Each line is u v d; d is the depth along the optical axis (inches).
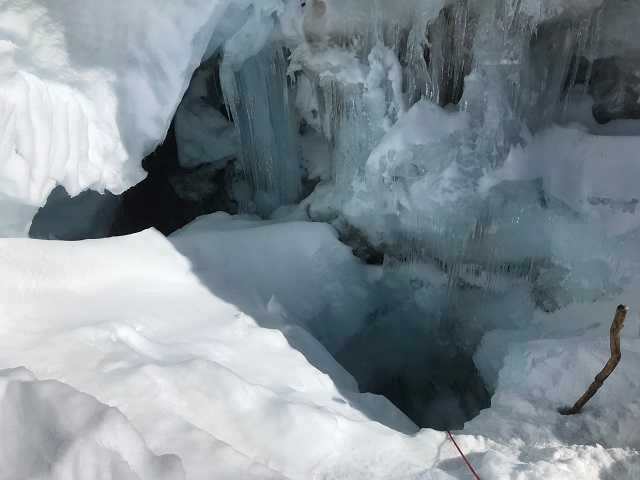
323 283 175.0
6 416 76.6
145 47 131.0
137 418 89.7
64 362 98.7
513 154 154.3
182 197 242.8
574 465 95.7
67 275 121.0
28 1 118.0
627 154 145.8
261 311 143.9
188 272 143.7
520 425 108.9
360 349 186.1
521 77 152.8
